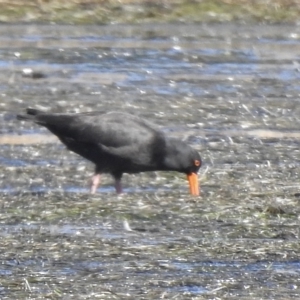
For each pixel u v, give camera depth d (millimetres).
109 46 29219
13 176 16031
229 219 13711
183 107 21812
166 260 11977
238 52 28828
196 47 29484
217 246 12508
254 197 14906
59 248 12336
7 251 12180
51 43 29516
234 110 21641
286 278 11445
